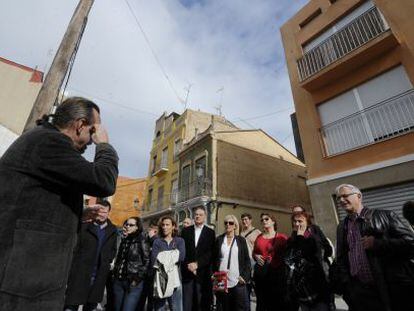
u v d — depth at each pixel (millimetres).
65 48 4051
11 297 1035
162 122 27297
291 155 21562
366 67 8227
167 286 4258
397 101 7363
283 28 12133
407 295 2480
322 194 8375
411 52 7195
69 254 1292
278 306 4266
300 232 4066
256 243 4938
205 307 4707
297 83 10453
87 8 4480
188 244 5090
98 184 1333
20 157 1210
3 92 12047
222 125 19234
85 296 3863
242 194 16266
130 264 4613
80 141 1548
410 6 7488
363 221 2984
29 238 1134
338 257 3227
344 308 6234
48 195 1244
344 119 8508
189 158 19094
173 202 19219
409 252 2521
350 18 9406
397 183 6816
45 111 3561
